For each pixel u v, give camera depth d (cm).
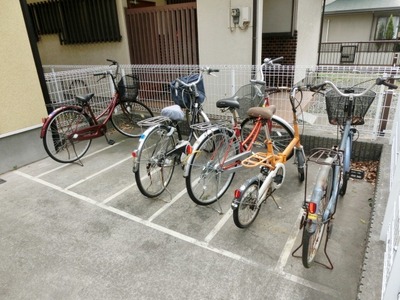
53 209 269
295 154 296
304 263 176
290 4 606
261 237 225
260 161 230
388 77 230
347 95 222
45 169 349
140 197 284
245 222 230
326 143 342
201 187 290
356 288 179
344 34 1598
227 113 434
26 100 349
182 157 283
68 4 608
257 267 197
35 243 226
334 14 1542
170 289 183
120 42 580
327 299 173
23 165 357
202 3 469
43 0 646
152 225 243
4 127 333
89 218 254
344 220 240
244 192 213
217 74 434
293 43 655
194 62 532
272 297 175
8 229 243
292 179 305
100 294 181
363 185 288
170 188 299
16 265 206
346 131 232
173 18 522
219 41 475
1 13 315
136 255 211
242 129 311
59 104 406
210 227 239
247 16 437
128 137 445
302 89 255
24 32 337
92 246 221
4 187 310
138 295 179
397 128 254
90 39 610
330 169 189
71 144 361
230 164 254
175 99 328
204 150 254
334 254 206
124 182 313
